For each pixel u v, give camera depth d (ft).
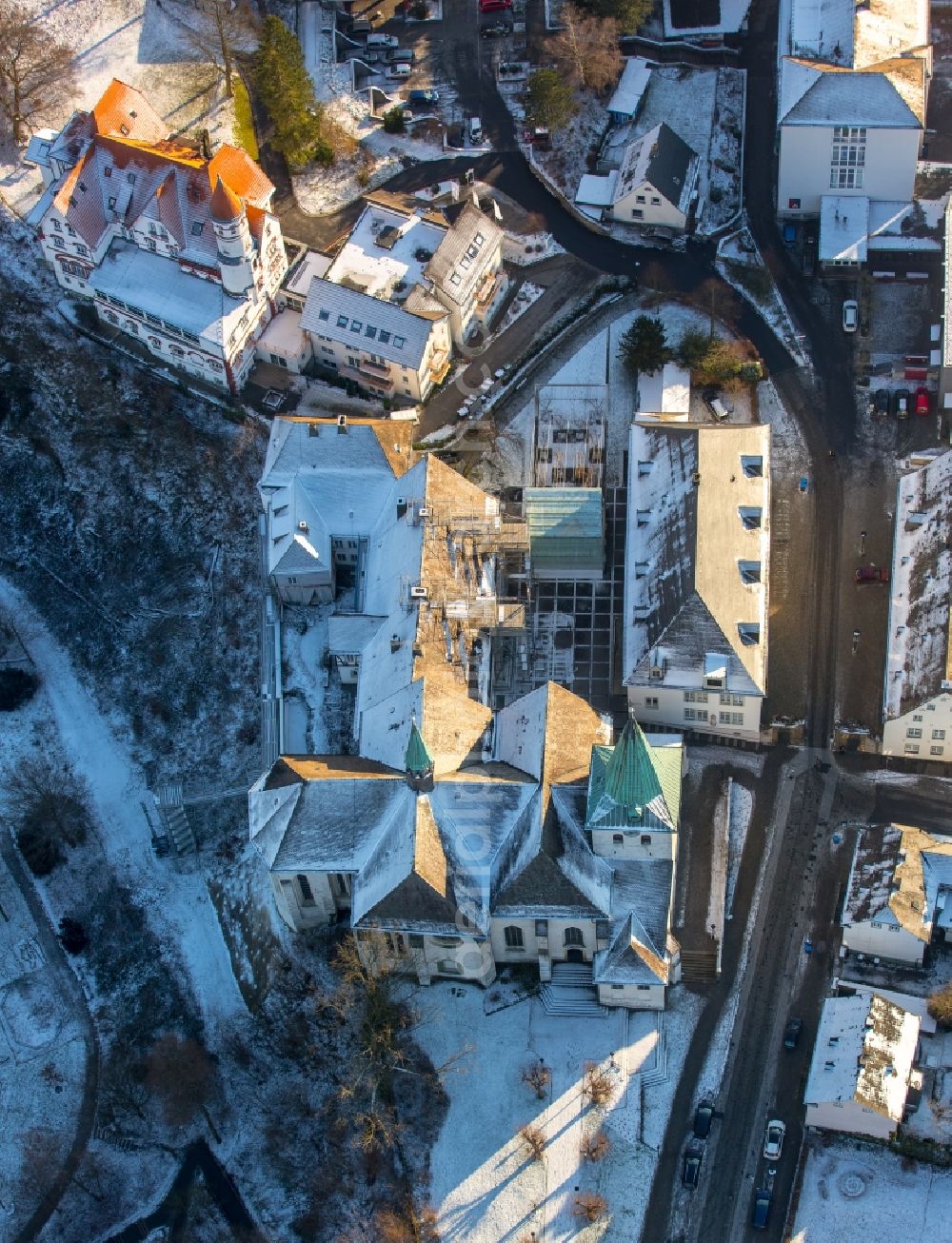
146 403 640.99
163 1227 526.98
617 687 569.23
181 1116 536.83
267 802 513.86
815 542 593.83
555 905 490.90
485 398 631.97
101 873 591.37
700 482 558.15
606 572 593.83
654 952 495.41
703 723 559.79
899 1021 491.72
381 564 572.10
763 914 530.68
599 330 644.27
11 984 578.66
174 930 574.15
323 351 637.30
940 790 547.90
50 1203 540.93
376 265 634.84
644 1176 491.72
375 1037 492.54
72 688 625.41
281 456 590.96
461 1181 495.41
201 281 626.23
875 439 612.70
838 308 641.81
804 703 565.94
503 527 573.74
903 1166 486.38
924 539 561.43
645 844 495.41
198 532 623.36
